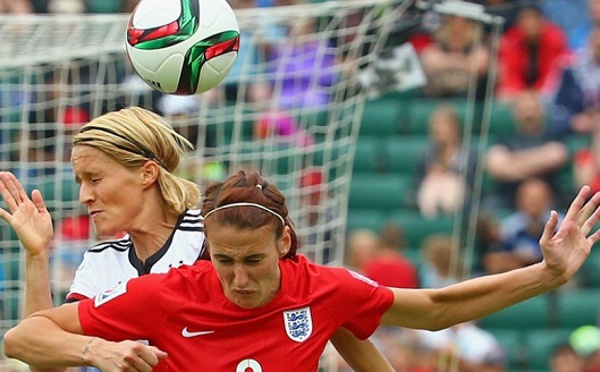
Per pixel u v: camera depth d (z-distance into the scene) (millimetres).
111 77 29500
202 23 18797
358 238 40500
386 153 46656
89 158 16812
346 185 29000
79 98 28703
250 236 14500
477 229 41594
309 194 29984
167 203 17250
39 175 29891
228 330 15180
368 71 27359
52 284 28109
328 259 29359
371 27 27078
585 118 45219
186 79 18875
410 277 39281
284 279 15461
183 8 18812
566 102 45438
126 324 15195
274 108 29375
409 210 44094
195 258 17234
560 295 42188
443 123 44156
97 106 28453
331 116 29453
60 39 28047
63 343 14805
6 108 29922
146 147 16953
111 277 17312
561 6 48281
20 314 28562
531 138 44281
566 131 44938
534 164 43781
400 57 27109
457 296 16016
